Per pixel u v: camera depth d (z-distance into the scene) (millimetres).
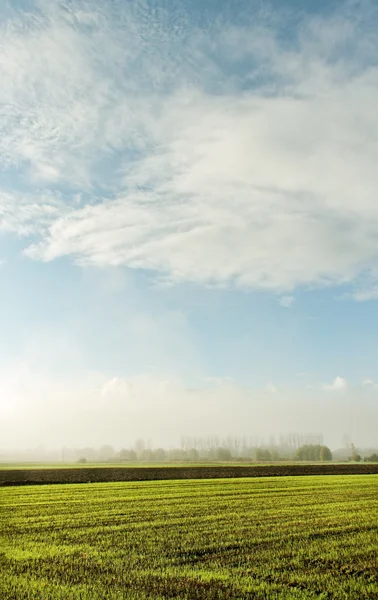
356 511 31453
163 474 69438
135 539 22125
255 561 17953
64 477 63000
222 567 17125
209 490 47250
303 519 27875
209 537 22422
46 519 28562
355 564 17469
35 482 60438
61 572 16656
